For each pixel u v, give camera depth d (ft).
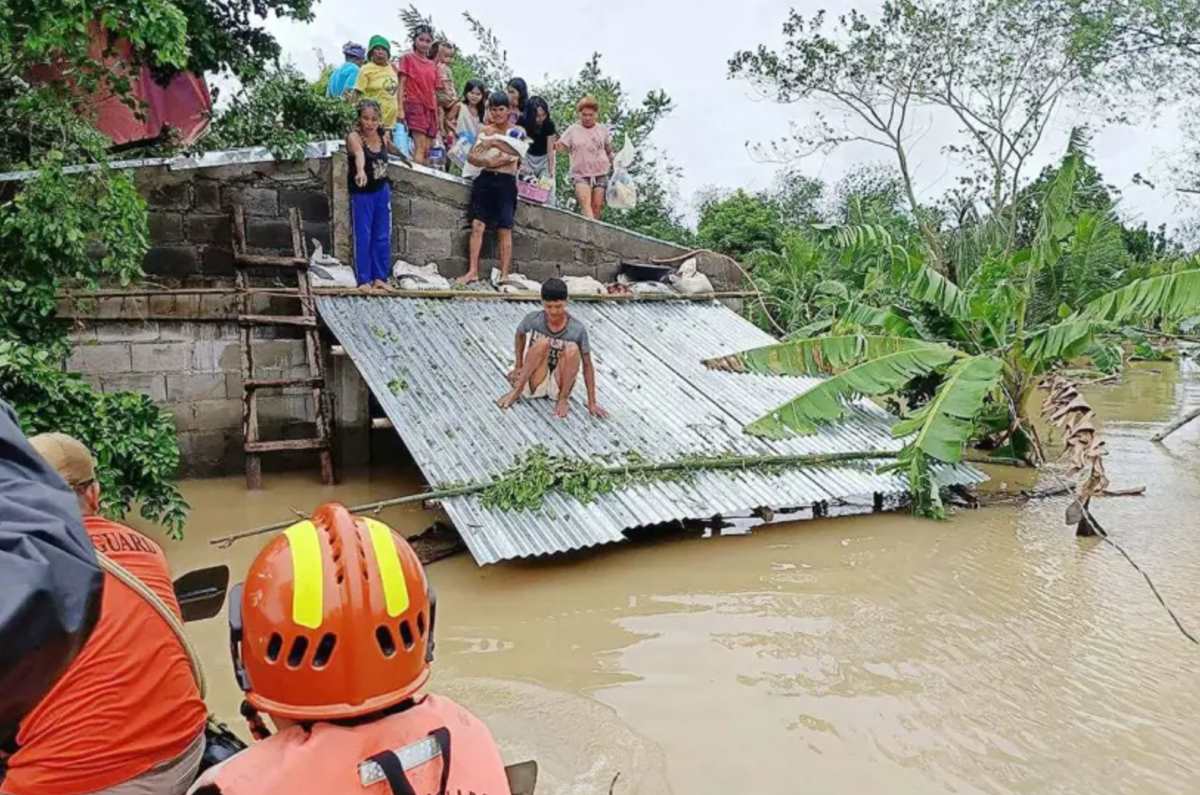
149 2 20.24
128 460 20.33
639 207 76.02
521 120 40.40
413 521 26.02
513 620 19.74
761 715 15.79
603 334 34.06
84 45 20.81
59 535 4.14
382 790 5.30
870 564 23.63
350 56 38.78
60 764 7.86
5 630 3.71
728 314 38.58
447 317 31.55
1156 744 15.02
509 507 22.68
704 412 29.68
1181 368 73.10
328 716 5.38
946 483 29.07
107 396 20.42
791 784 13.75
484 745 5.90
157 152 30.40
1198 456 38.11
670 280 40.32
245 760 5.40
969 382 28.25
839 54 80.59
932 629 19.60
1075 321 32.14
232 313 30.22
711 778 13.85
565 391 27.20
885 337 30.66
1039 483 33.35
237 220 30.40
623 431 27.22
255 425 28.84
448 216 35.99
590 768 13.83
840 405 29.14
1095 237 37.52
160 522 24.86
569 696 16.28
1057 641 19.02
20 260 20.67
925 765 14.37
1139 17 72.13
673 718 15.66
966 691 16.81
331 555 5.51
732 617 20.10
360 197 31.63
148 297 29.01
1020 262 35.96
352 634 5.32
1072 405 27.48
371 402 32.17
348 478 30.30
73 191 20.57
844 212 107.55
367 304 30.91
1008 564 23.80
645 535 25.59
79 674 7.92
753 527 26.68
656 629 19.40
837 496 26.37
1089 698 16.60
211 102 33.99
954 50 78.48
